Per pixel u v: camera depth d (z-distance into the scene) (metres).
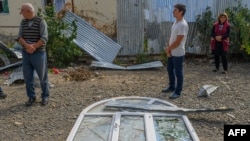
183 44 4.89
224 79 6.38
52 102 4.97
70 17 8.30
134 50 8.47
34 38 4.52
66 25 7.62
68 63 7.77
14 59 7.54
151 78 6.54
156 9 8.28
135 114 4.27
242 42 7.98
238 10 8.30
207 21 8.23
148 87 5.80
